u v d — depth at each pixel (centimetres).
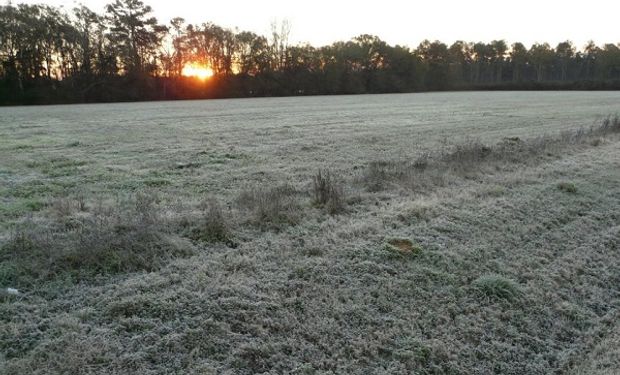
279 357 348
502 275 495
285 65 7494
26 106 4578
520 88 8844
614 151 1210
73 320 378
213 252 527
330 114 2894
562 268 516
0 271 454
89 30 5916
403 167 953
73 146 1420
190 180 930
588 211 722
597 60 9525
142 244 519
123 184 888
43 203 735
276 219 626
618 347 385
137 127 2045
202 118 2597
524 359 369
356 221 634
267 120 2444
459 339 385
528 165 1020
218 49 7125
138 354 340
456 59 10156
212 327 375
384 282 464
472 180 878
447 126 2064
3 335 360
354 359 352
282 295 432
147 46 6328
